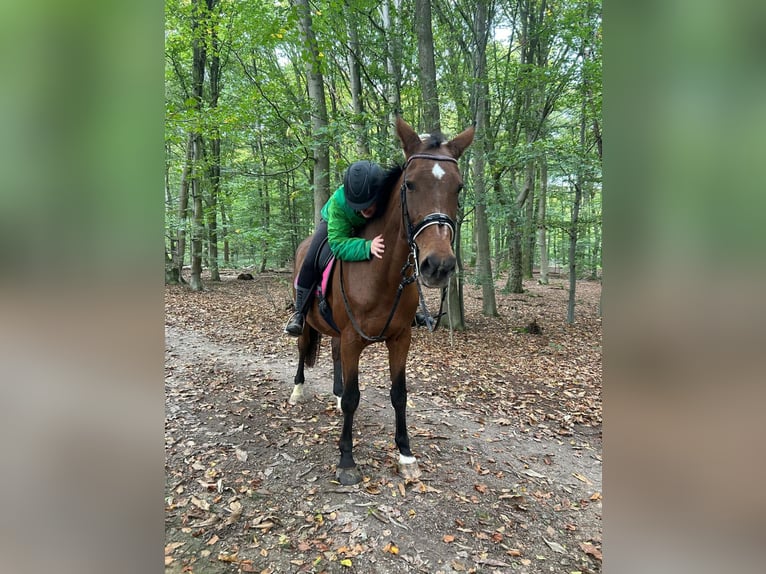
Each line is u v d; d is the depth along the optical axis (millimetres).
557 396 4762
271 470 2934
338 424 3689
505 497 2740
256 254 11711
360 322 2695
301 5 6367
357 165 2635
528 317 9305
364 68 7625
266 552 2189
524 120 7996
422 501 2650
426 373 5289
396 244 2457
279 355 5898
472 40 7906
